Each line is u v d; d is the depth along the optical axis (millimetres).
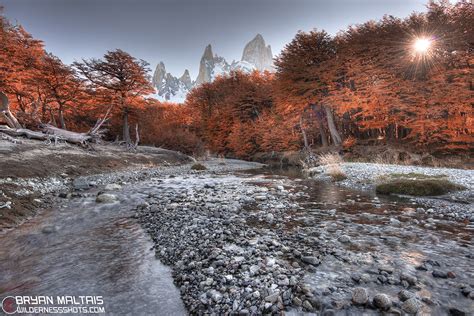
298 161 32562
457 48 22578
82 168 18016
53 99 30438
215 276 3920
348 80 28281
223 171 24750
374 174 13859
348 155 26312
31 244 5758
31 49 27453
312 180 15789
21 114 24016
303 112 34000
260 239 5410
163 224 6820
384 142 26469
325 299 3318
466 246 4992
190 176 19484
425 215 7270
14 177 11508
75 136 23922
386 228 6113
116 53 30562
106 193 11031
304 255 4602
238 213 7773
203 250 4859
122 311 3381
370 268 4141
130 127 41312
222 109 53938
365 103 24594
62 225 7098
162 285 3959
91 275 4336
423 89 22172
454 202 8562
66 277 4289
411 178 11609
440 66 22703
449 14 25266
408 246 5023
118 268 4559
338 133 30469
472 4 23859
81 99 31516
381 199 9547
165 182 15648
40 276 4336
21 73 24281
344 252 4758
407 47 24891
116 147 29516
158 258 4930
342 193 10891
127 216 7984
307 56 31078
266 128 42656
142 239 5973
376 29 29609
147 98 35062
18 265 4758
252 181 15867
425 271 4008
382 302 3119
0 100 23047
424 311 3057
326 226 6359
